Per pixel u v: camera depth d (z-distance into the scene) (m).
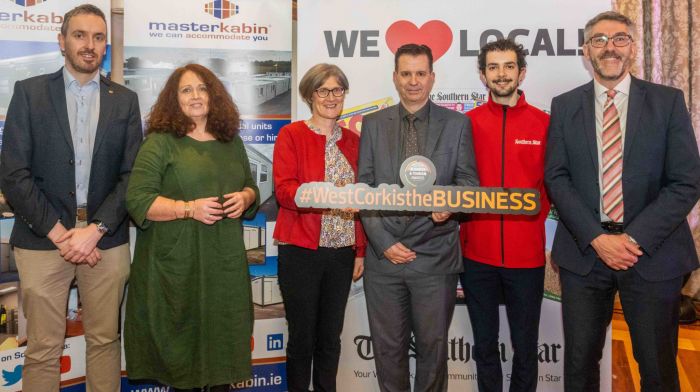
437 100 2.45
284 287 2.19
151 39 2.45
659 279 1.83
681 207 1.78
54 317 2.12
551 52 2.40
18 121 2.00
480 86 2.45
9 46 2.28
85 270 2.15
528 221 2.13
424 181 1.74
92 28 2.04
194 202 1.88
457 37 2.43
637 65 3.50
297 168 2.17
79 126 2.12
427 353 2.04
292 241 2.13
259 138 2.58
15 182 1.96
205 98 1.99
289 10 2.56
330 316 2.22
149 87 2.47
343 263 2.21
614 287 1.97
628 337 3.18
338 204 1.74
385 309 2.06
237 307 1.98
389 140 2.04
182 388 1.94
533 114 2.19
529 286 2.14
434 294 2.00
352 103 2.48
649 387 1.88
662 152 1.84
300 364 2.21
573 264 1.96
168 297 1.90
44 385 2.11
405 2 2.44
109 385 2.20
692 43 3.47
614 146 1.89
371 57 2.46
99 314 2.16
